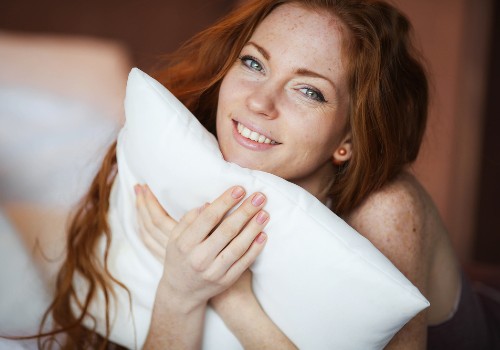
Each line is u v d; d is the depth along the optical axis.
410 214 1.30
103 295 1.36
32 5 3.35
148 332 1.27
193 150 1.14
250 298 1.22
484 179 2.93
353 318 1.10
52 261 1.58
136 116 1.21
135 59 3.40
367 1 1.28
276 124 1.21
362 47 1.24
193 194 1.15
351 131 1.30
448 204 2.94
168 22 3.43
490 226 2.95
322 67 1.21
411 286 1.08
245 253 1.13
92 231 1.41
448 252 1.44
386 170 1.32
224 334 1.24
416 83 1.39
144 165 1.21
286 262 1.12
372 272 1.07
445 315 1.49
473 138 2.91
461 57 2.87
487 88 2.88
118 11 3.41
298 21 1.23
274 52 1.21
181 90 1.50
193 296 1.17
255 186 1.11
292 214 1.10
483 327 1.62
